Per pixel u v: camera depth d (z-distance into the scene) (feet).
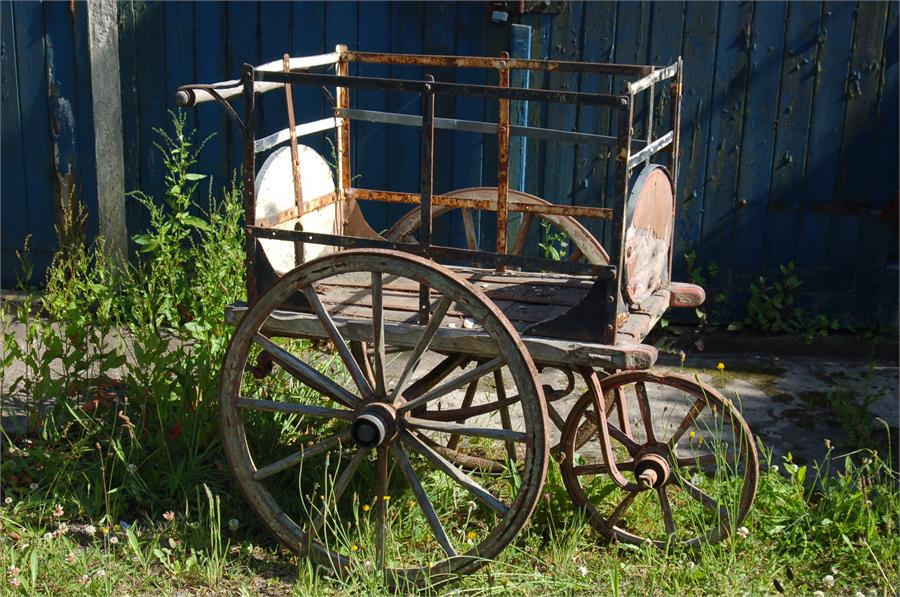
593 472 13.24
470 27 19.66
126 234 21.34
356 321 12.67
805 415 17.19
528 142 20.11
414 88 11.84
